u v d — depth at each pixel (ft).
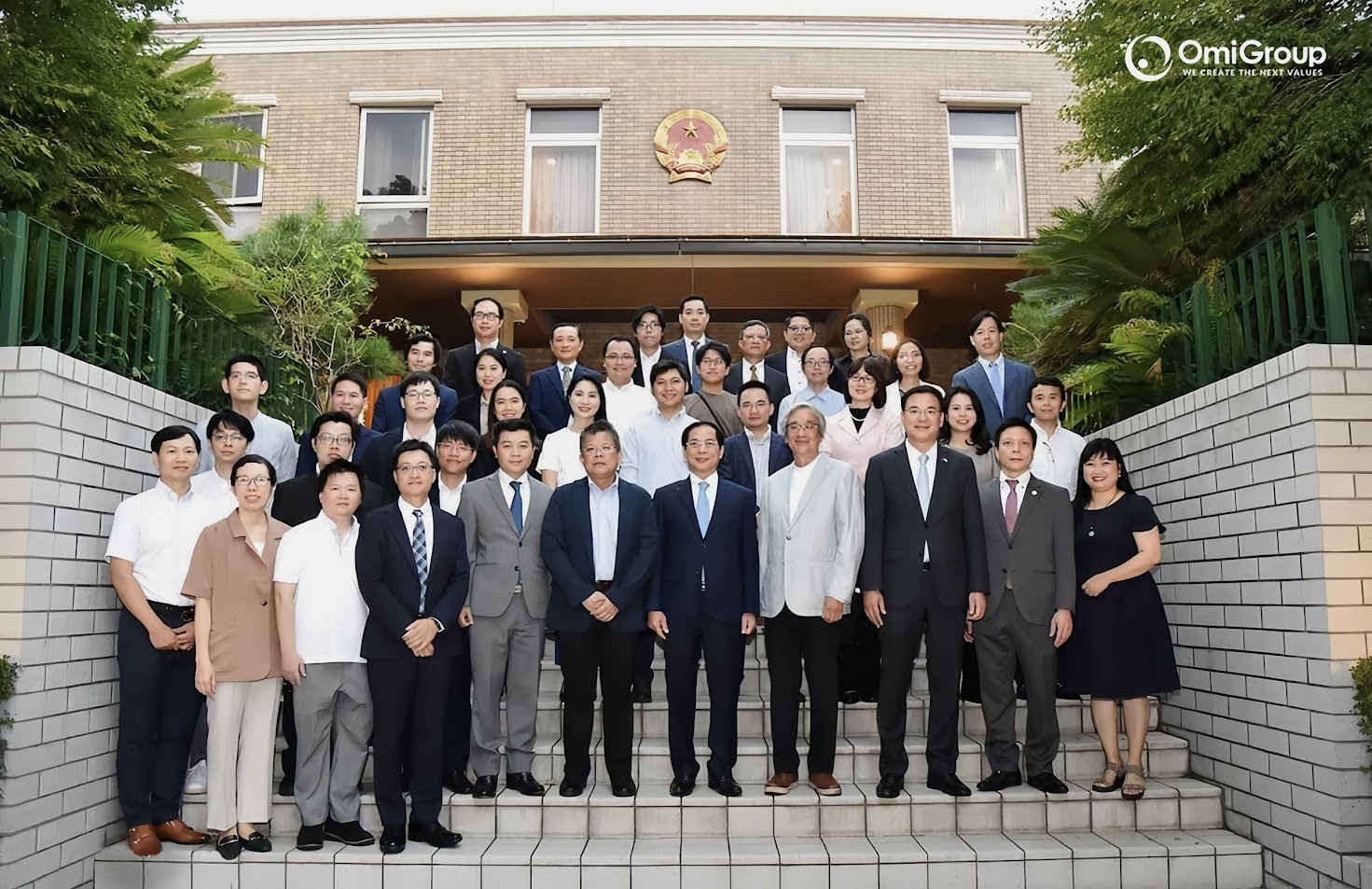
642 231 34.37
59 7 15.53
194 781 14.19
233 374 15.43
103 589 13.28
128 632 12.96
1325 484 12.07
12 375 12.08
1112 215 18.67
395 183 35.50
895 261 28.02
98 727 13.07
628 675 13.76
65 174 15.53
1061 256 19.22
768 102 35.24
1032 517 14.17
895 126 35.37
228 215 21.06
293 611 12.95
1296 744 12.44
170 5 17.43
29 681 11.66
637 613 13.76
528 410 18.47
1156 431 16.19
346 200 34.91
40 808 11.83
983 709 14.29
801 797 13.66
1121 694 13.75
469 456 14.73
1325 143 13.91
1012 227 35.55
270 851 12.81
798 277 29.19
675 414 16.66
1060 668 14.55
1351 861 11.40
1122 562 14.10
